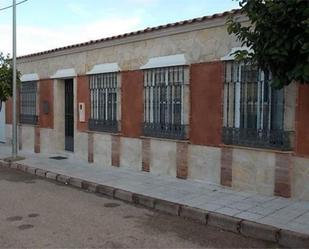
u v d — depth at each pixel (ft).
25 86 46.44
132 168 32.86
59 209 23.31
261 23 15.80
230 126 25.53
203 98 26.94
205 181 27.20
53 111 42.27
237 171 25.16
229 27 17.65
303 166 22.12
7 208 23.47
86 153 37.76
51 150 42.93
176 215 22.26
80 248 17.19
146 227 20.12
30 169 35.01
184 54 28.04
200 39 26.96
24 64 46.32
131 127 32.68
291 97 22.48
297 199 22.49
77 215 22.11
